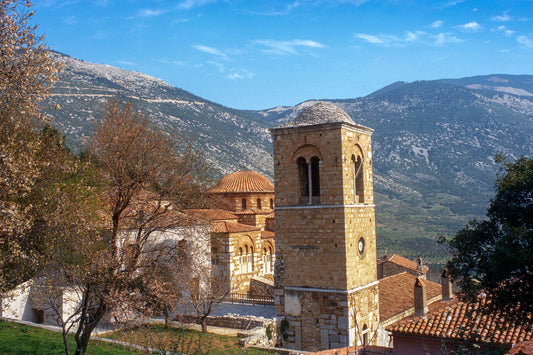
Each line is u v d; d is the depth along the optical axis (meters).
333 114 35.22
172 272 31.92
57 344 28.56
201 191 32.84
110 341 30.66
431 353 25.42
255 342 37.72
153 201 31.28
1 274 26.27
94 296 25.27
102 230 29.56
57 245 24.83
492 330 23.83
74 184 29.12
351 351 26.69
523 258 18.19
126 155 28.73
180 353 23.69
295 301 34.84
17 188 25.20
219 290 45.47
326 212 34.06
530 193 21.22
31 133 28.81
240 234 58.09
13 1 25.20
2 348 26.72
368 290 36.06
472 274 22.12
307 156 35.00
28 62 25.42
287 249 35.38
